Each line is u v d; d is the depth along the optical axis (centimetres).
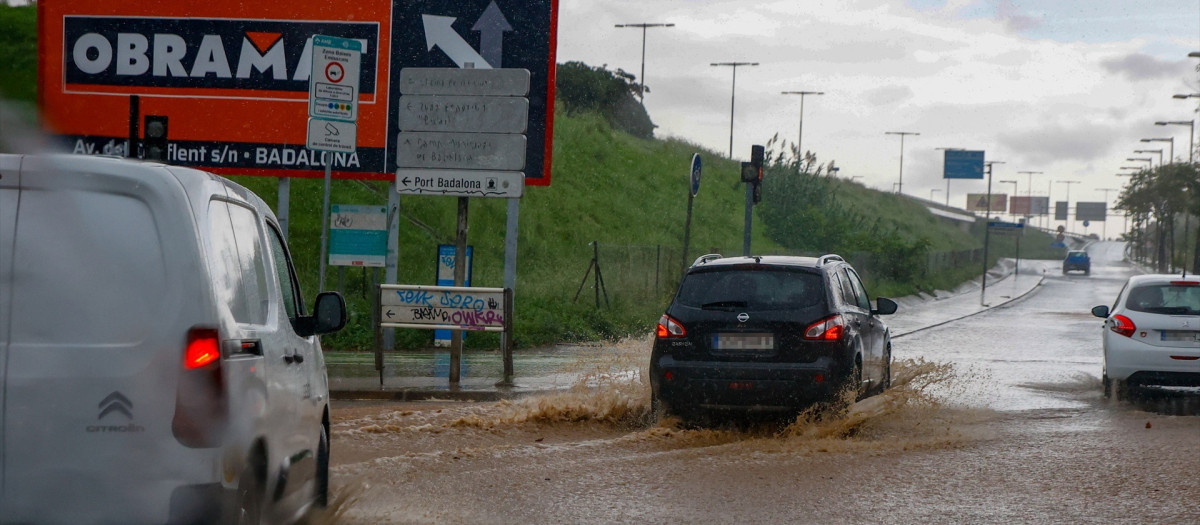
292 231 3634
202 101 2523
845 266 1546
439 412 1458
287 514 705
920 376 1989
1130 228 14212
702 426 1390
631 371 1878
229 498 543
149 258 535
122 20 2528
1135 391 1922
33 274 528
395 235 2505
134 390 525
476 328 1814
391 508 891
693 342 1348
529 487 994
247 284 632
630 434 1323
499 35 2464
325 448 844
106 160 543
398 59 2492
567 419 1420
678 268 3769
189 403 528
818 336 1323
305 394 738
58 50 2541
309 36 2509
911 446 1259
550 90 2452
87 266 531
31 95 2833
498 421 1383
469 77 2030
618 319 3148
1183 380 1716
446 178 2036
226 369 545
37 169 534
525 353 2461
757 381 1315
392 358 2267
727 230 6297
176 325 531
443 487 984
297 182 3978
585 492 977
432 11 2483
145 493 523
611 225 5259
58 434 521
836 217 7412
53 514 521
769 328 1327
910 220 12800
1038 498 966
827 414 1332
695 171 2508
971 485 1026
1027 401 1762
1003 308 5459
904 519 881
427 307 1806
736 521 870
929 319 4328
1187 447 1268
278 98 2517
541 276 3900
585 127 6856
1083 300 6425
